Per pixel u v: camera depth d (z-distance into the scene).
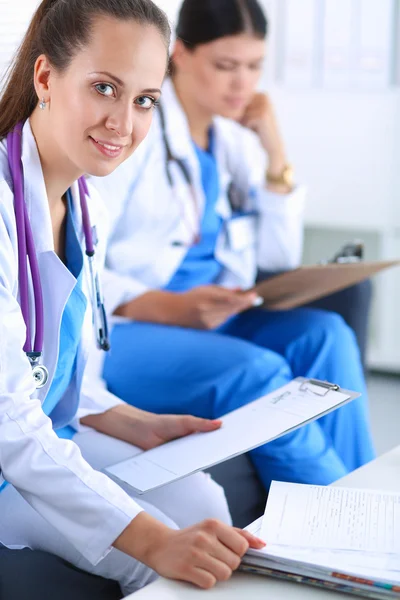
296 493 1.02
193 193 2.28
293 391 1.27
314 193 3.05
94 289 1.33
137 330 2.10
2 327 0.99
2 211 1.09
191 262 2.32
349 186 3.01
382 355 3.11
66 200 1.28
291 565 0.87
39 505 0.99
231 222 2.38
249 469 1.75
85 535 0.96
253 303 2.14
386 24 2.85
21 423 0.99
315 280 2.10
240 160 2.40
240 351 1.96
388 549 0.88
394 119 2.90
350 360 2.18
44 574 1.11
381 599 0.82
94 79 1.01
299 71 2.97
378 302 3.07
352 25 2.88
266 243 2.47
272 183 2.47
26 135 1.15
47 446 0.99
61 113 1.06
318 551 0.88
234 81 2.31
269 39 2.97
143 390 1.98
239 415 1.27
